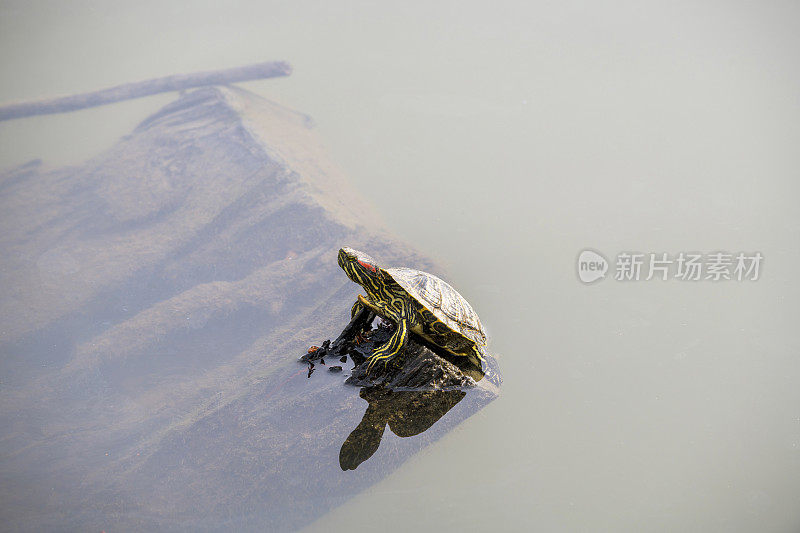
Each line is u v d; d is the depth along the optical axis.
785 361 5.20
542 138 8.84
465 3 13.60
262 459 4.12
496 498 4.02
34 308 5.80
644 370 5.13
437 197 7.68
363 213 7.27
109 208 7.42
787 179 7.70
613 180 7.86
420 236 6.94
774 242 6.65
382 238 6.65
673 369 5.14
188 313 5.68
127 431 4.41
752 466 4.32
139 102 10.37
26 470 4.05
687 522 3.88
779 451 4.44
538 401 4.80
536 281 6.19
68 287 6.11
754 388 4.96
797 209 7.15
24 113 9.97
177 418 4.48
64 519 3.70
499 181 7.95
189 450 4.20
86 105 10.27
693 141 8.58
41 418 4.54
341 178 8.02
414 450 4.31
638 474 4.25
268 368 4.89
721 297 5.95
